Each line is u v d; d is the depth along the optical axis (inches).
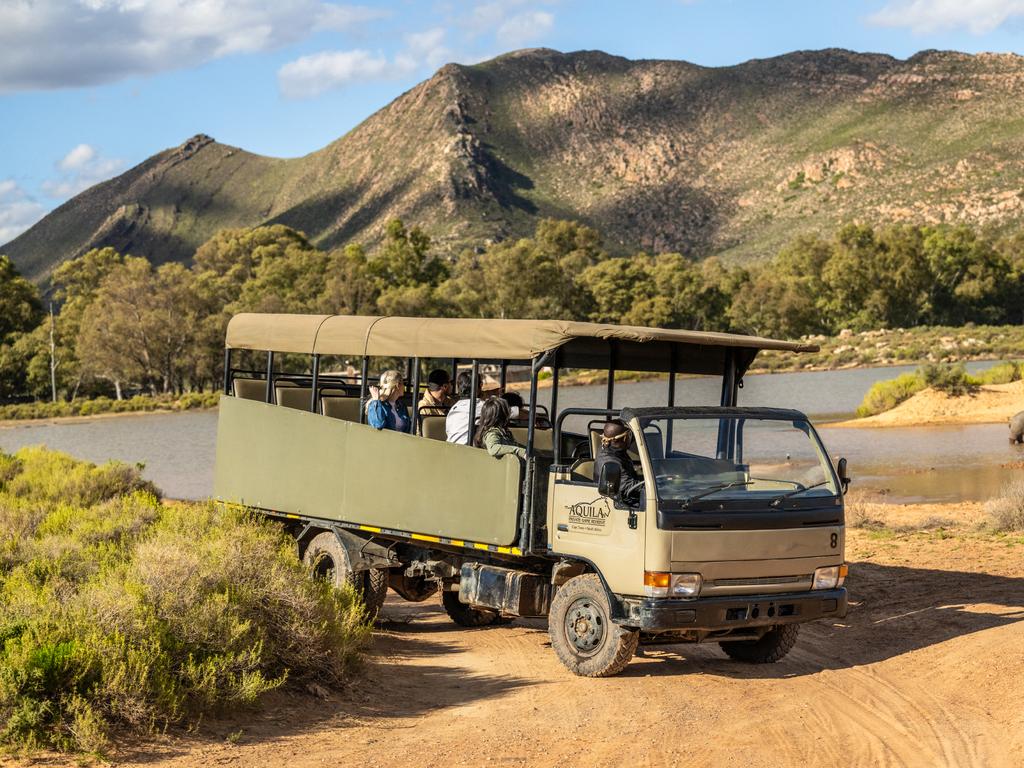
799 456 368.5
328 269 6200.8
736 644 400.8
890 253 7313.0
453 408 429.4
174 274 5472.4
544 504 378.9
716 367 422.6
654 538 337.4
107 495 777.6
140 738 279.4
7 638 303.1
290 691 334.0
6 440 2679.6
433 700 343.6
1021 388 1905.8
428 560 437.1
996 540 666.8
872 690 345.7
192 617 327.6
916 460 1301.7
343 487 448.1
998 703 322.3
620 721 311.9
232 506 477.4
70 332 5383.9
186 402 4264.3
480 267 7332.7
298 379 532.1
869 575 569.6
